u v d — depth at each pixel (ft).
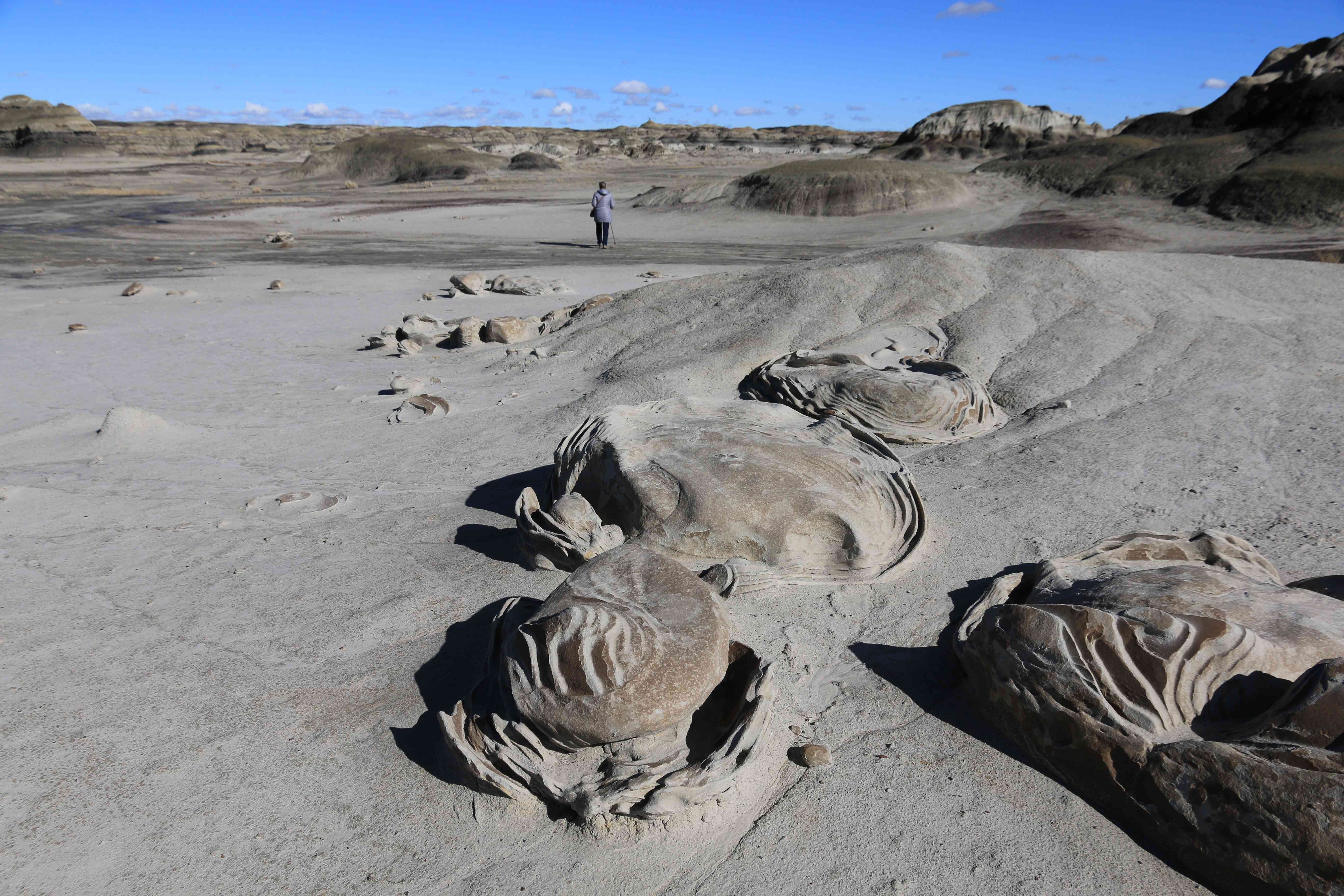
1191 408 17.98
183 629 11.42
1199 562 10.26
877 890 7.14
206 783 8.56
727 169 183.83
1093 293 24.64
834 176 86.89
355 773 8.70
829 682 9.88
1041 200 86.74
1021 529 13.33
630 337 27.07
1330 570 11.09
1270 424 16.83
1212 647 8.00
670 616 9.00
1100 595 9.36
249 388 26.14
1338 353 20.39
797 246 67.26
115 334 34.86
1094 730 7.84
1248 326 22.50
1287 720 7.20
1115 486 14.71
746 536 11.85
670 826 7.78
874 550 12.08
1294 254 47.67
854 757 8.68
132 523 15.30
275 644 10.99
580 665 8.35
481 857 7.65
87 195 124.47
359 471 18.19
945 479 15.74
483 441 19.74
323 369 28.86
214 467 18.67
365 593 12.26
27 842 7.84
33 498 16.55
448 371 27.71
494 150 270.05
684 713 8.36
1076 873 7.25
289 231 80.33
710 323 26.12
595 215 66.08
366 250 65.51
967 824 7.79
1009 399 20.16
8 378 27.73
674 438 13.39
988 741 8.82
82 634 11.34
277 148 298.15
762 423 14.46
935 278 26.09
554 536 12.07
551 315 33.40
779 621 10.96
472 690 9.47
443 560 13.23
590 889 7.30
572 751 8.55
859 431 14.06
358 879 7.46
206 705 9.77
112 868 7.56
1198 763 7.13
